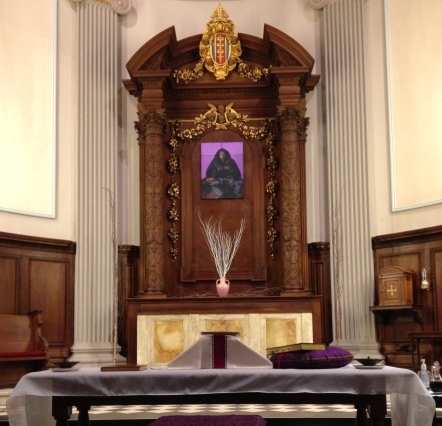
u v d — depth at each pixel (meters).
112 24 11.35
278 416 6.96
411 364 10.02
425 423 4.32
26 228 10.31
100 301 10.66
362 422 4.58
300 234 10.87
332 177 11.02
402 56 10.74
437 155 10.15
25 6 10.60
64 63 11.10
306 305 9.90
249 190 11.50
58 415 4.32
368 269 10.64
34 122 10.61
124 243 11.12
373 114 11.02
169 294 11.27
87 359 10.34
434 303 9.92
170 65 11.60
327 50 11.32
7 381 9.23
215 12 11.55
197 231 11.43
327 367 4.39
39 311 9.59
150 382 4.23
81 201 10.84
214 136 11.63
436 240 9.98
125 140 11.40
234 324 9.84
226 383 4.19
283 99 11.03
